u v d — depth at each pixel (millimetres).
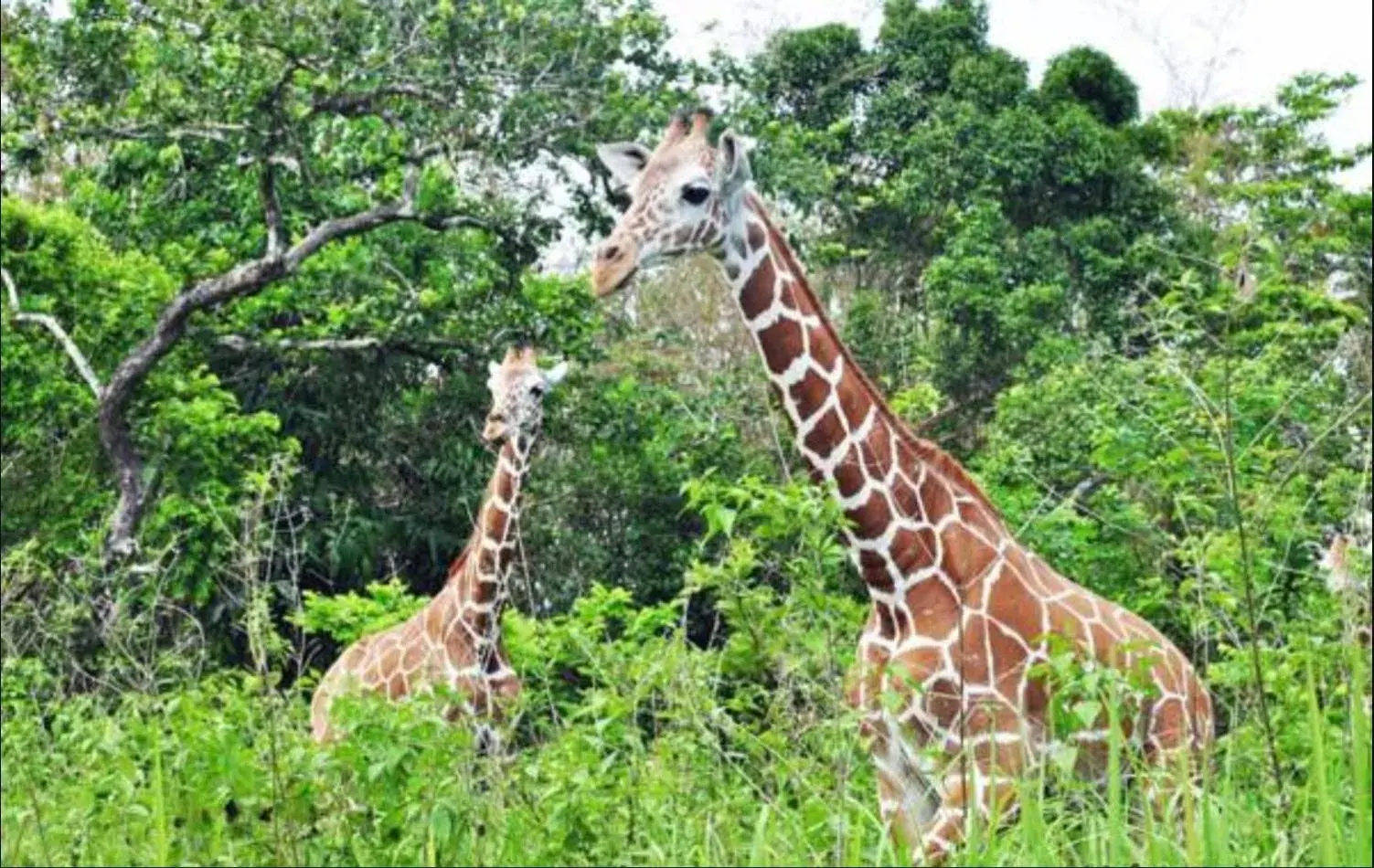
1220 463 10555
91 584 12469
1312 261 10352
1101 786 8820
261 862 8086
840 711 8070
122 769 8180
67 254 20609
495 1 21344
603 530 23703
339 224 21047
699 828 7934
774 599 8727
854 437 9008
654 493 23453
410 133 22078
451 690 9344
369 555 22984
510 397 13578
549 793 7902
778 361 9148
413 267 23734
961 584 8859
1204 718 9289
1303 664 8797
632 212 9305
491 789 8258
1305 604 10164
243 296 21094
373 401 23828
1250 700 9297
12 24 19266
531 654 13711
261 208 23578
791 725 8180
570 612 18609
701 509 9281
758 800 8414
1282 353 12438
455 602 13469
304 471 22969
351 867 8156
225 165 23141
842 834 7578
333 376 23609
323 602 18203
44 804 8445
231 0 20422
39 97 20219
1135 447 13492
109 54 20703
